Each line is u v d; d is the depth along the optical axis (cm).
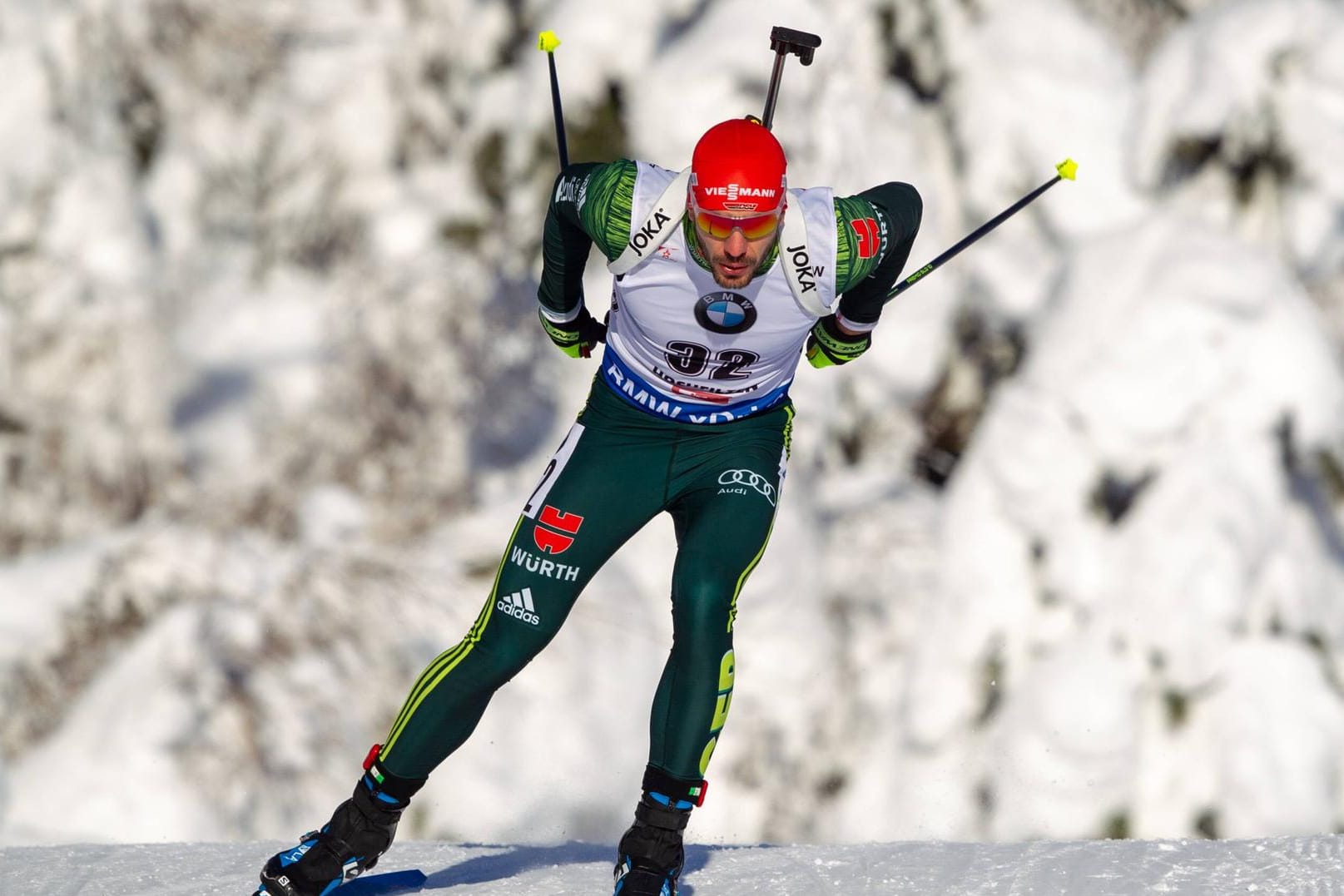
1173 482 2781
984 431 2977
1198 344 2827
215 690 2777
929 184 3925
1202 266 2889
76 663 3108
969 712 2845
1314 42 3438
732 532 918
